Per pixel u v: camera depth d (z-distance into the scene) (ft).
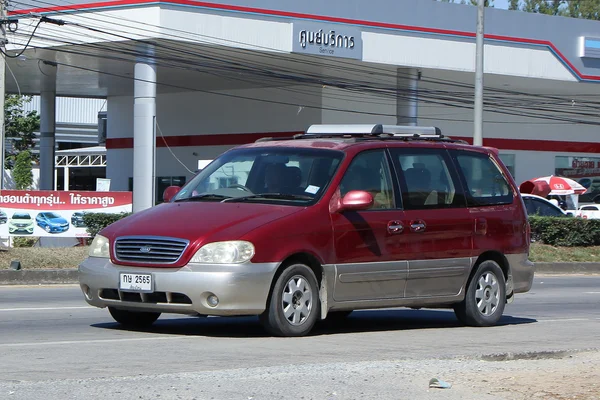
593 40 211.82
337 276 48.08
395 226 50.62
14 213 119.24
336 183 48.96
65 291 81.05
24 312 61.16
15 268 92.38
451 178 54.70
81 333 49.78
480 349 46.06
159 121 235.81
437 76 201.26
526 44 201.46
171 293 44.78
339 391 33.22
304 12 170.50
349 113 207.10
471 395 33.22
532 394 33.68
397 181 51.78
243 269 44.37
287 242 45.98
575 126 249.55
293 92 207.92
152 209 49.83
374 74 195.72
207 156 225.56
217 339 47.11
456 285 54.08
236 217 46.19
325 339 48.06
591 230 139.33
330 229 47.88
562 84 216.13
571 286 100.83
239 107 218.59
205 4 160.45
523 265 58.29
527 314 68.54
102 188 174.81
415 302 52.13
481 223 55.31
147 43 161.68
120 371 37.11
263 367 37.81
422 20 186.09
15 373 36.40
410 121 193.57
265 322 46.34
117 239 46.85
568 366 40.83
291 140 53.78
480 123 133.69
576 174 250.98
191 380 34.42
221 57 175.01
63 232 121.19
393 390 33.68
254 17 165.48
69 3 164.35
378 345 46.47
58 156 302.86
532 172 242.58
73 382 33.78
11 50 169.68
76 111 345.31
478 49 133.80
